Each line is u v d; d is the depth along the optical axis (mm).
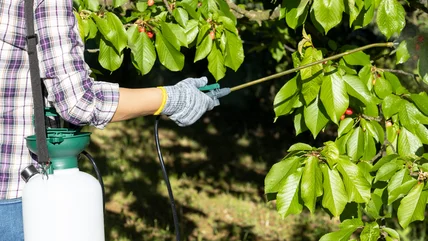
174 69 3105
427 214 6410
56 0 2086
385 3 2941
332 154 2756
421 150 2980
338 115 2750
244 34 5820
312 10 3014
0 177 2230
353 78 2848
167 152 9867
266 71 9250
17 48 2137
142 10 3203
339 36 5906
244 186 8625
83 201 2182
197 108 2314
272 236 7113
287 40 4676
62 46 2061
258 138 10516
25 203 2168
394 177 2814
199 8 3162
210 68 3129
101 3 3283
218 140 10453
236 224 7430
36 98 2102
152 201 8039
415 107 2986
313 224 7355
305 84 2797
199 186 8586
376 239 2941
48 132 2219
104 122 2143
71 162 2240
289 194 2760
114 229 7203
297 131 3021
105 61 3100
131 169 9117
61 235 2150
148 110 2211
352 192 2703
